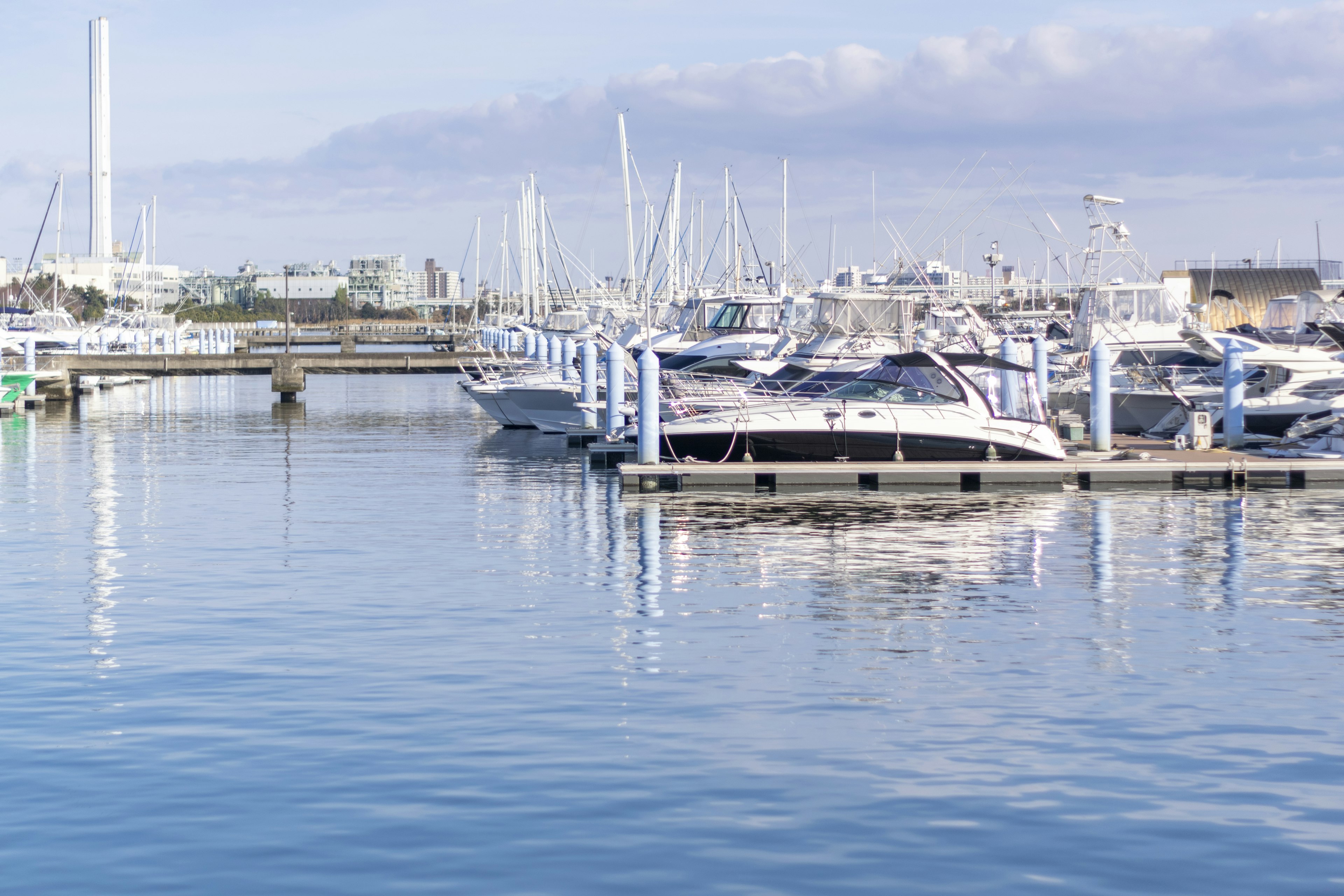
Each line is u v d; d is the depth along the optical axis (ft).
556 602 50.90
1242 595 52.37
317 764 31.40
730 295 167.94
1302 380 110.42
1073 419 112.78
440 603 50.78
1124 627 46.32
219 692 37.65
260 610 49.32
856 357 118.83
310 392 248.73
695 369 123.54
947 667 40.55
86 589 53.72
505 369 181.47
